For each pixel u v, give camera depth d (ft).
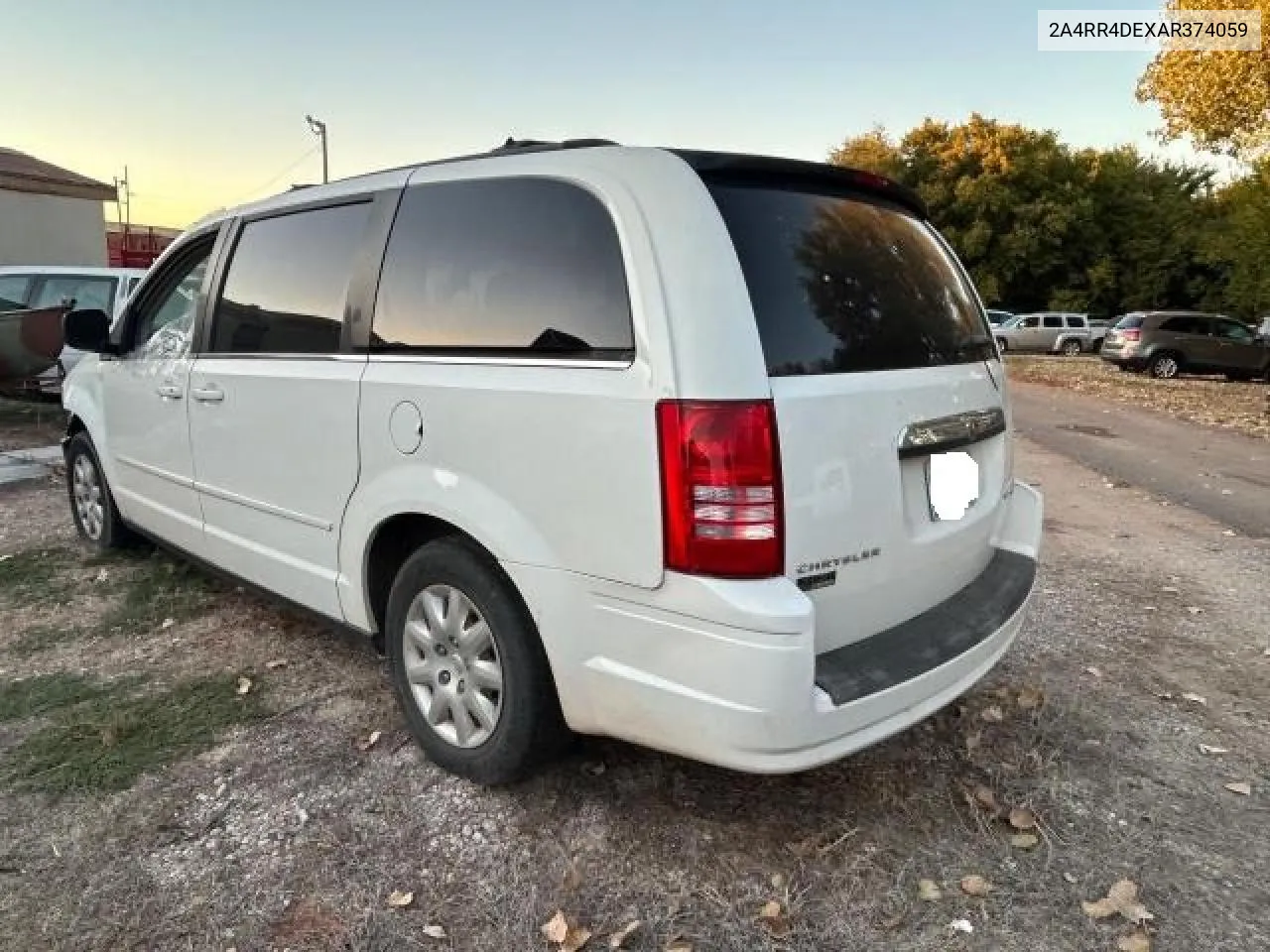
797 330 7.64
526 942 7.31
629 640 7.59
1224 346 70.54
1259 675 12.60
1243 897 7.98
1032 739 10.54
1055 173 131.34
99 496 16.11
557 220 8.23
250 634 13.09
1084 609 15.14
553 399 7.84
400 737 10.26
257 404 11.07
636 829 8.66
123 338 14.25
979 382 9.64
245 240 11.92
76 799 9.04
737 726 7.06
